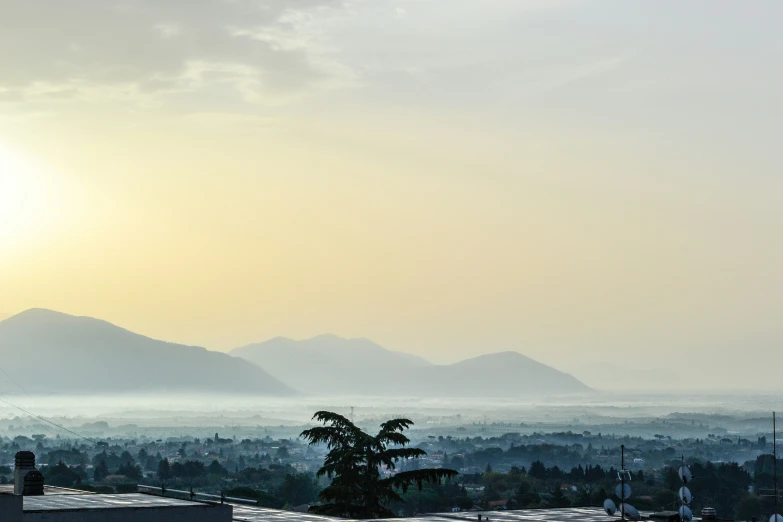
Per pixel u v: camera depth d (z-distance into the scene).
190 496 57.75
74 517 36.06
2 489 52.97
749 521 60.69
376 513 68.25
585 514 59.72
